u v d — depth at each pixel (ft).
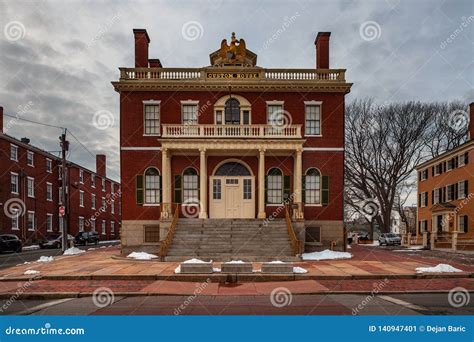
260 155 77.41
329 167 81.05
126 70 82.17
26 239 131.03
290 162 81.56
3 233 119.65
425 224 149.18
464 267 56.90
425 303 34.27
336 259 66.08
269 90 82.12
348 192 157.48
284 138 76.79
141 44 87.15
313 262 61.11
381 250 104.73
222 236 68.39
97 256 76.84
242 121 81.97
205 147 77.00
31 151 137.08
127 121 81.46
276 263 48.01
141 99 81.92
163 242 63.10
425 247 115.14
